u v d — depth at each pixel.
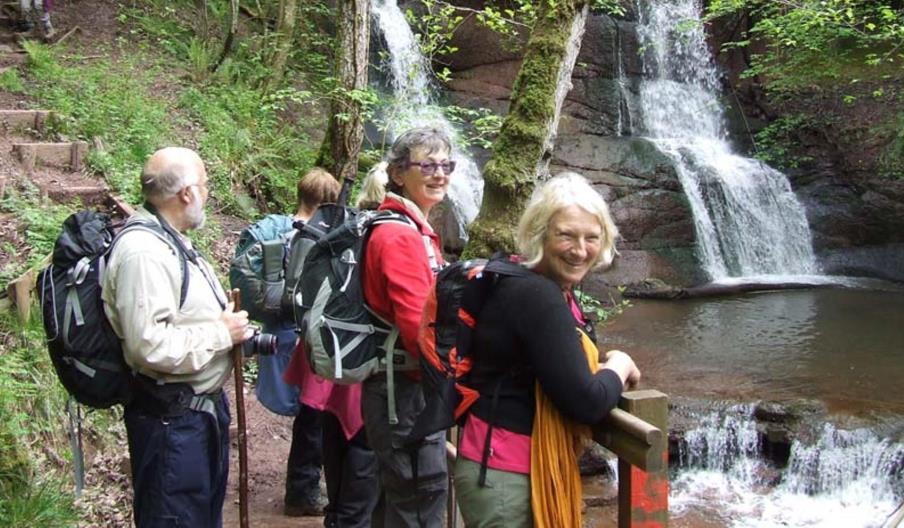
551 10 5.53
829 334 10.34
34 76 9.95
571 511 2.42
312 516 4.85
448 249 12.56
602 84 15.86
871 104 14.57
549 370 2.31
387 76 15.07
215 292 3.37
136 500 3.22
